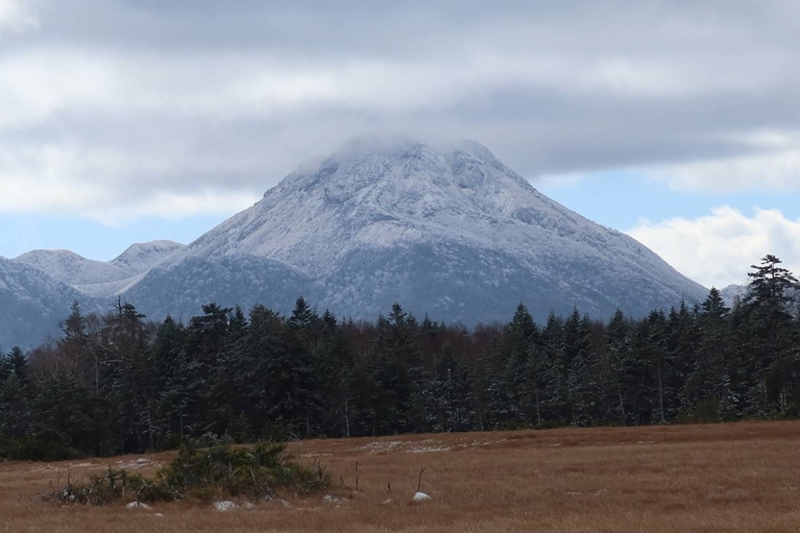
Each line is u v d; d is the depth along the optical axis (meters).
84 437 124.19
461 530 35.41
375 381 137.38
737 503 41.16
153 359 141.75
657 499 43.75
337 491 52.50
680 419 127.19
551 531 34.38
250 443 115.50
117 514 44.22
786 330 126.75
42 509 47.09
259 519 41.00
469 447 89.75
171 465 53.84
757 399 125.88
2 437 110.50
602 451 73.38
